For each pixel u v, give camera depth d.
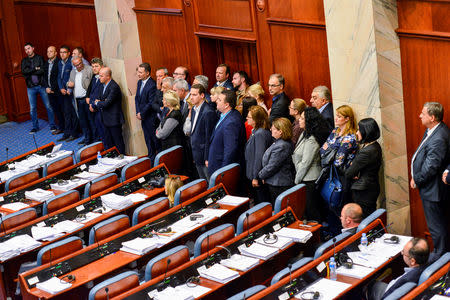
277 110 8.25
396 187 7.22
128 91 10.99
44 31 13.43
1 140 13.27
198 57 10.16
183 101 9.45
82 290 6.11
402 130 7.15
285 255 6.42
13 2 14.09
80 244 6.68
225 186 7.86
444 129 6.41
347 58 7.17
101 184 8.45
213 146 8.34
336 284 5.56
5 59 14.41
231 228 6.55
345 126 7.13
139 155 11.24
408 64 6.94
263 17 8.78
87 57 12.29
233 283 6.01
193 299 5.57
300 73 8.48
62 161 9.58
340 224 7.41
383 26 6.83
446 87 6.65
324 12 7.86
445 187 6.50
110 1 10.77
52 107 13.02
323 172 7.21
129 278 5.73
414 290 4.98
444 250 6.66
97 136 11.84
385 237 6.21
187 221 7.07
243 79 9.21
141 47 11.07
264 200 8.05
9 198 8.72
